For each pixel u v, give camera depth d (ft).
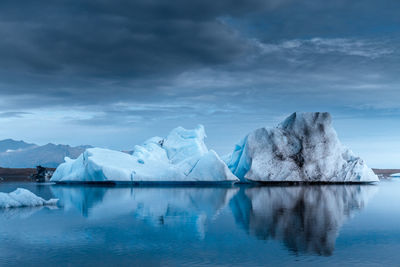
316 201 104.68
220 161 183.32
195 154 216.95
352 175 204.85
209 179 182.50
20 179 268.21
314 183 205.77
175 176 183.62
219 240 52.65
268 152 201.26
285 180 199.21
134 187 166.50
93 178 188.14
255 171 197.06
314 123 205.05
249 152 201.36
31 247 48.83
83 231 59.11
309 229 60.85
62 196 118.73
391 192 139.54
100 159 189.98
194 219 70.95
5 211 81.76
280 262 42.01
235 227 62.54
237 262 41.96
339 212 81.05
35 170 442.91
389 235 56.13
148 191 141.08
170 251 46.78
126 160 196.24
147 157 209.26
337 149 205.87
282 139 204.44
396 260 42.78
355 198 114.73
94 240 52.70
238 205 93.71
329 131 204.95
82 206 90.84
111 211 81.82
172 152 226.79
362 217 74.13
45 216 74.69
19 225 64.39
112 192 136.15
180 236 55.47
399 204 96.84
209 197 115.85
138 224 65.51
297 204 96.99
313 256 44.37
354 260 42.75
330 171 203.92
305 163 202.49
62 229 61.05
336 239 53.36
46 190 147.13
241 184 200.85
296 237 54.70
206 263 41.57
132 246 49.26
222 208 87.51
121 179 181.06
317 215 76.38
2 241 52.19
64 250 47.42
